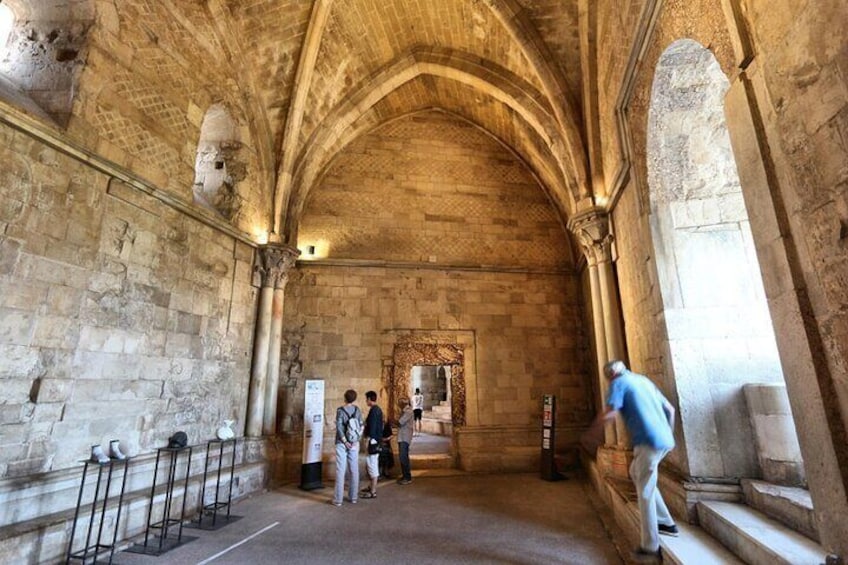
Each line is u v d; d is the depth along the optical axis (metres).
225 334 6.79
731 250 4.24
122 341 5.00
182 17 6.12
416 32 8.12
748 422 3.87
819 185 1.88
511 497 6.36
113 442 4.49
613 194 6.00
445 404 15.48
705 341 4.09
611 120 5.75
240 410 7.02
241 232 7.26
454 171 10.07
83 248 4.64
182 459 5.68
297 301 8.87
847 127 1.70
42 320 4.19
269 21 6.79
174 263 5.87
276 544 4.47
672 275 4.29
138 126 5.43
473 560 3.99
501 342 9.18
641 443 3.45
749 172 2.34
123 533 4.55
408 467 7.50
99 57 5.00
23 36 4.93
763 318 4.06
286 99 7.86
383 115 9.83
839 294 1.80
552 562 3.92
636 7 4.28
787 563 2.42
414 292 9.23
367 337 8.88
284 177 8.09
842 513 1.82
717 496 3.71
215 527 5.03
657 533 3.38
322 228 9.32
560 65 6.80
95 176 4.84
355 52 7.93
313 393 7.31
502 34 7.18
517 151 10.21
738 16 2.40
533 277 9.63
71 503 4.22
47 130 4.29
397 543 4.46
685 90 4.06
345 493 6.75
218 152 7.50
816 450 1.96
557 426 8.73
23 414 3.97
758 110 2.29
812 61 1.87
